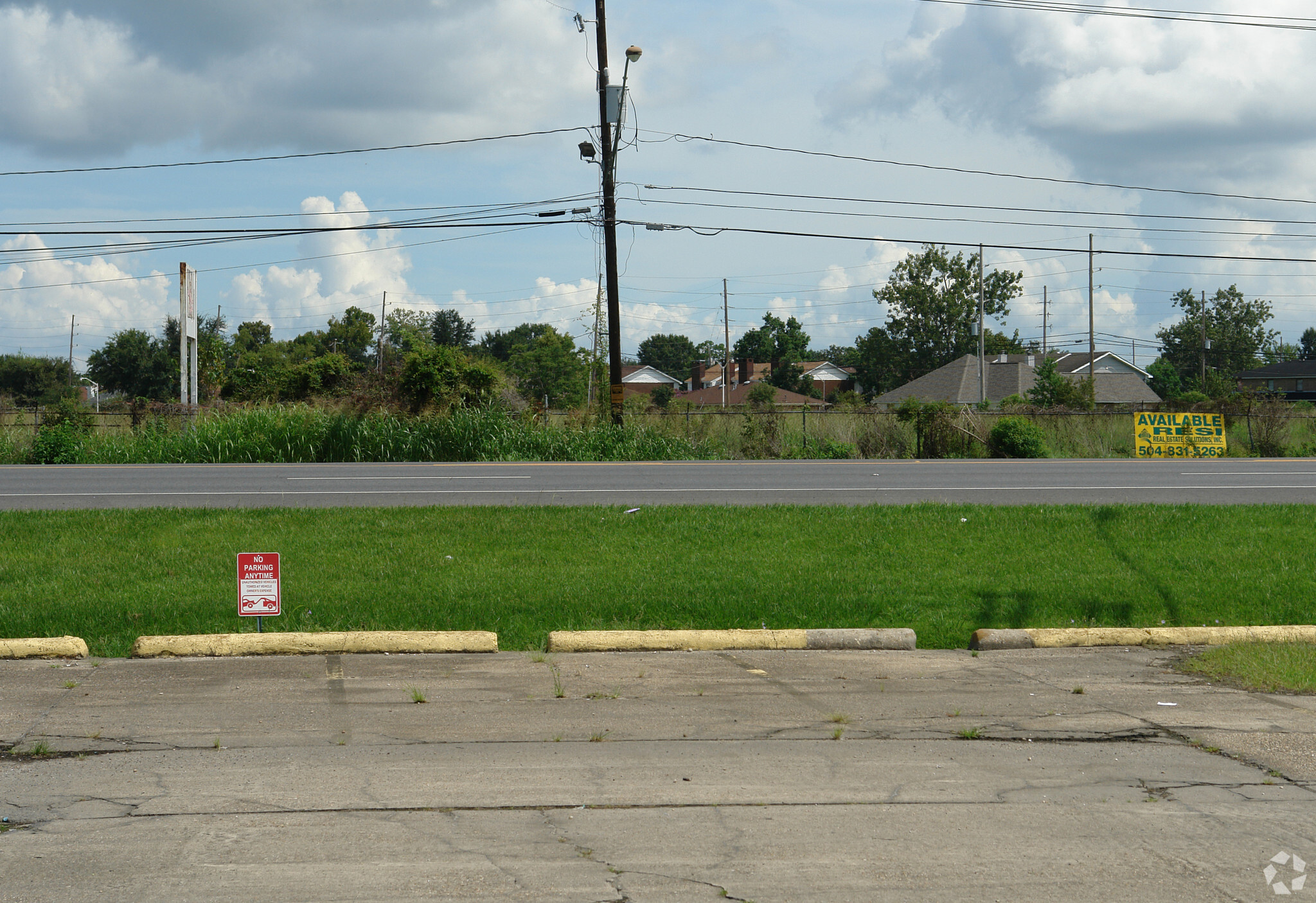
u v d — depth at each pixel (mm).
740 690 6688
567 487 18234
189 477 20141
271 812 4488
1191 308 106062
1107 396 65750
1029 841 4234
